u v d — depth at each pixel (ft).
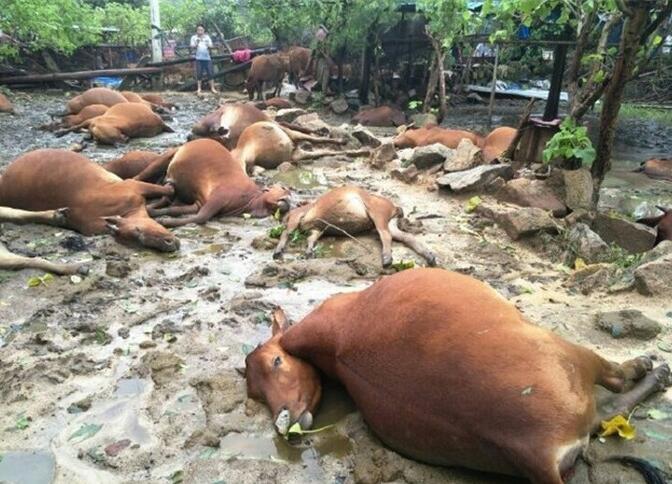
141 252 21.09
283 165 33.19
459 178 27.53
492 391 9.35
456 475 10.56
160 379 13.69
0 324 16.19
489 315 10.23
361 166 33.99
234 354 14.71
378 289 11.64
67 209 22.85
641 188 30.45
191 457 11.43
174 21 86.38
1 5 58.90
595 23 30.50
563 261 20.17
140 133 42.24
